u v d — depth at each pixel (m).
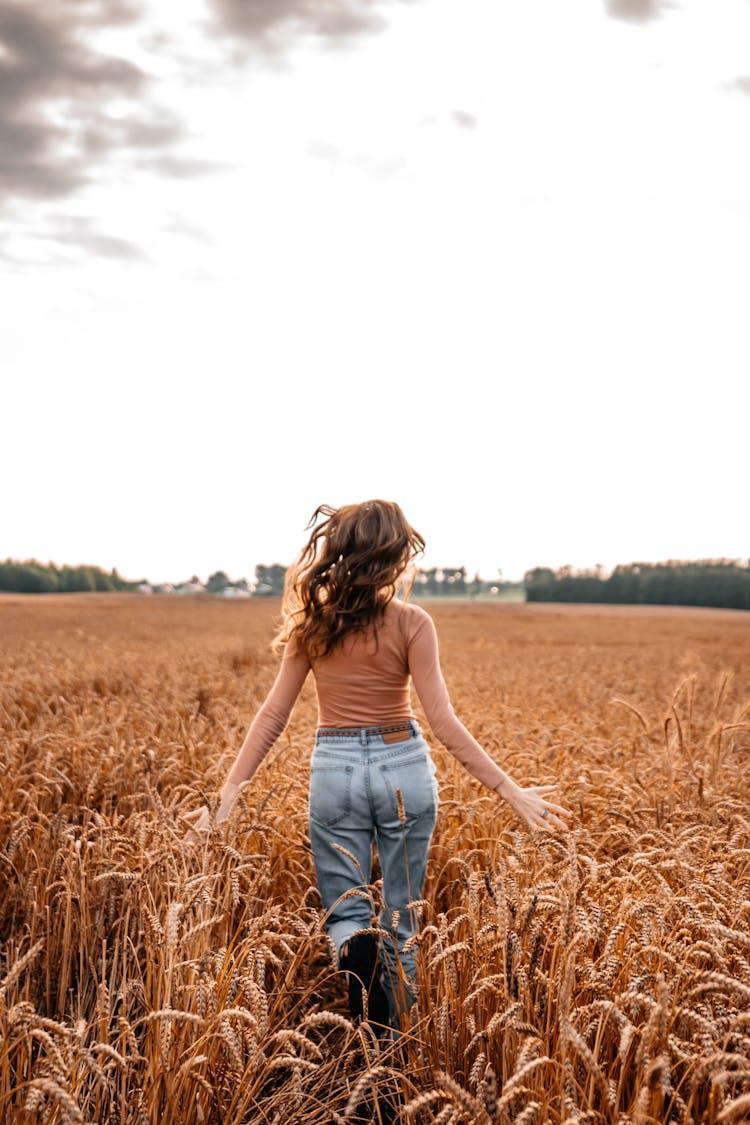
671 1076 2.39
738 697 11.98
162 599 88.56
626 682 13.92
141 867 3.20
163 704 8.27
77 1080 2.21
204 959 2.48
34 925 3.35
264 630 34.84
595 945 2.80
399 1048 2.61
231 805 3.17
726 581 112.50
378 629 3.11
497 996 2.61
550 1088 2.25
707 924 2.43
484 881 2.80
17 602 74.75
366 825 3.15
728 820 3.90
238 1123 2.26
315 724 7.19
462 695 10.01
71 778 5.01
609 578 123.44
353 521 3.13
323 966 3.88
